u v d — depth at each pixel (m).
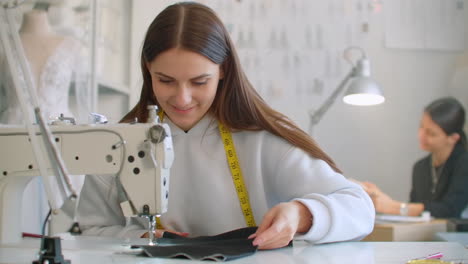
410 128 3.92
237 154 1.56
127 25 3.84
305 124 3.91
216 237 1.26
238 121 1.54
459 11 3.97
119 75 3.78
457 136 3.76
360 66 3.28
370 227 1.32
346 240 1.28
